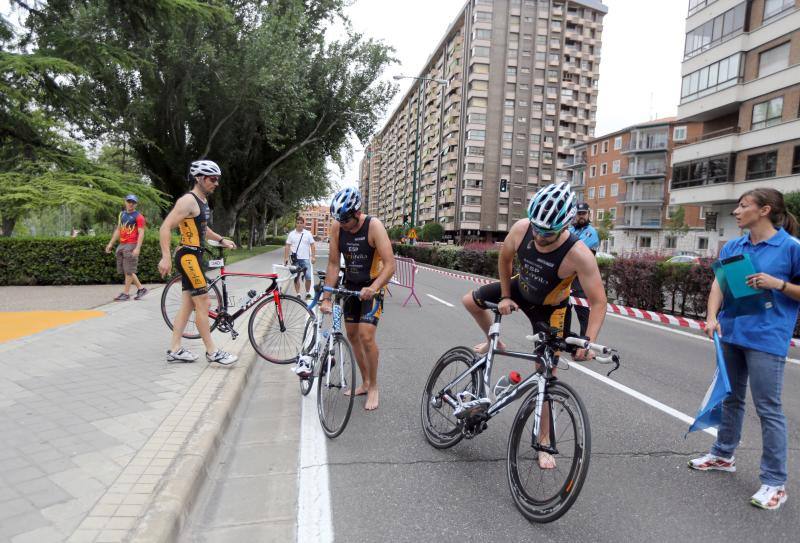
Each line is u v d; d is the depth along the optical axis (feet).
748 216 10.15
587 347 8.54
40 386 13.74
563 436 8.63
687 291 33.30
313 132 86.12
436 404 12.07
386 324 28.32
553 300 10.61
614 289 40.83
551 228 9.05
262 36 66.08
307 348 15.43
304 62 74.13
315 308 15.49
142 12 44.29
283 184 121.60
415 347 22.49
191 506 8.95
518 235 10.55
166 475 9.18
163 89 68.69
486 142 241.55
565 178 248.93
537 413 9.09
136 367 16.03
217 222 91.71
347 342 12.50
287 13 72.69
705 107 99.40
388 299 39.75
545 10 240.12
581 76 247.70
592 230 21.54
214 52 63.93
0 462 9.40
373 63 83.56
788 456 11.81
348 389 12.25
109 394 13.35
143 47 57.21
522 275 10.59
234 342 20.15
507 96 240.53
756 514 9.28
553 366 9.57
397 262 42.34
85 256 38.11
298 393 16.10
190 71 65.41
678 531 8.69
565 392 8.75
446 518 8.98
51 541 7.11
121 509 8.01
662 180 185.26
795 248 9.59
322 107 84.89
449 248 86.58
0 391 13.26
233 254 91.45
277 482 10.25
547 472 8.77
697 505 9.56
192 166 16.24
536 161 244.01
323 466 10.90
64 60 41.19
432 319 30.30
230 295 20.70
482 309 12.02
